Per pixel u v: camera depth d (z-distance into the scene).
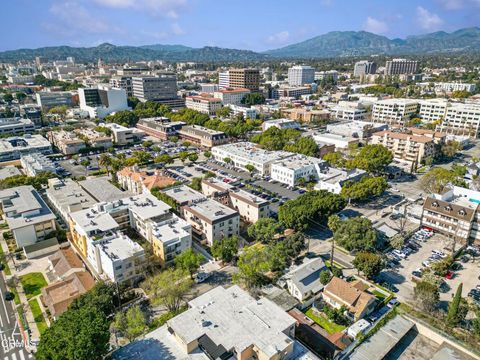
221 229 125.12
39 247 120.62
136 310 84.75
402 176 197.50
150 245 116.31
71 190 152.62
